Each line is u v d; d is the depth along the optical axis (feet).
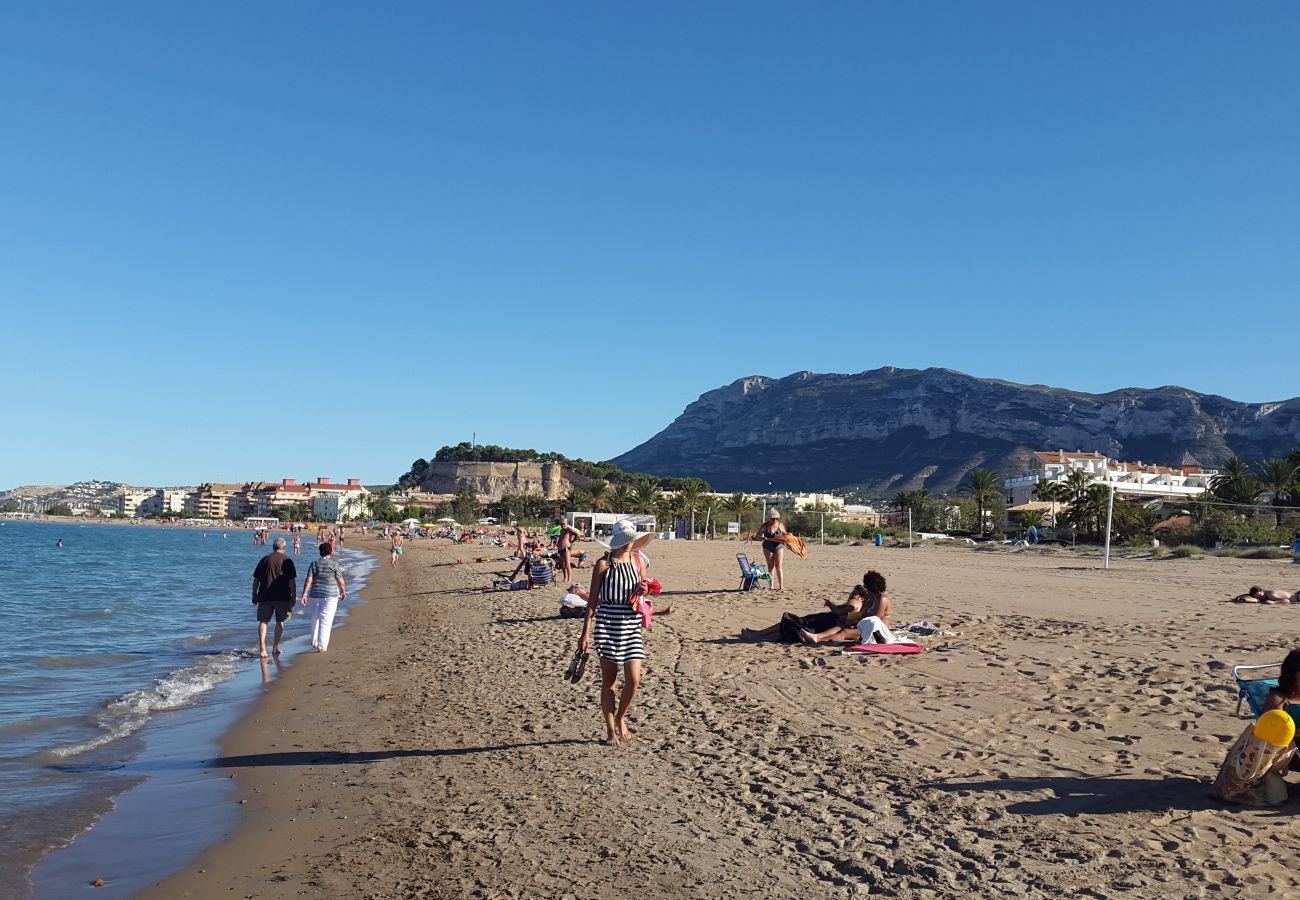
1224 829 15.30
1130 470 452.76
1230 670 27.61
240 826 19.63
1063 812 16.53
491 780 21.62
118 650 49.14
